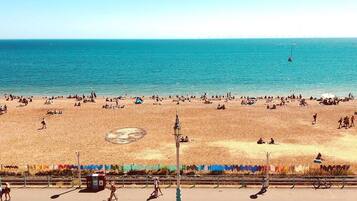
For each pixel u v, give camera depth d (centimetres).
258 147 4556
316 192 2923
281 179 3095
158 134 5134
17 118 6166
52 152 4412
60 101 7894
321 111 6638
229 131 5306
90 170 3497
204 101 7769
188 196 2873
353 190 2961
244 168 3472
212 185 3105
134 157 4184
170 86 11775
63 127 5569
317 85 11619
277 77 13688
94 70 16762
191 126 5581
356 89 10769
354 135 5109
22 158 4197
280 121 5909
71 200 2820
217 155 4241
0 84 12425
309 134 5162
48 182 3133
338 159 4097
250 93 10262
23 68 17712
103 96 9906
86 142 4797
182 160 4066
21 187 3083
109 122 5831
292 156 4206
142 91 10812
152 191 2989
